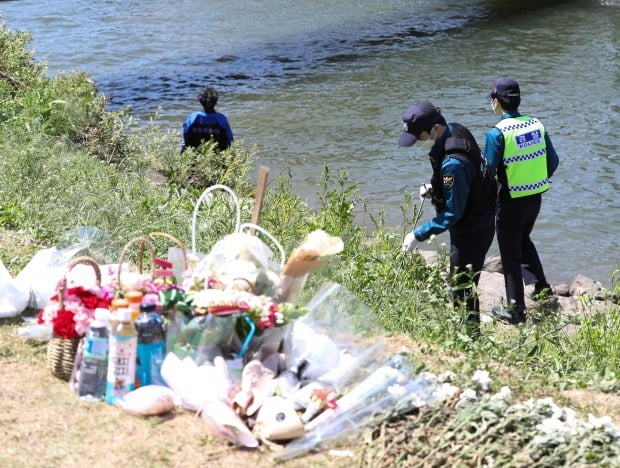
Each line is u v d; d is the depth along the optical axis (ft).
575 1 136.05
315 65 99.14
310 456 21.61
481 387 24.90
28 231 36.86
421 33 115.65
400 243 40.60
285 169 65.16
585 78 92.48
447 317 31.58
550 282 48.24
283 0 135.54
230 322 23.49
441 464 21.36
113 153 58.54
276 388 23.22
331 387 23.98
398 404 23.00
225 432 21.70
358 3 135.54
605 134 74.49
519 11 129.49
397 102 83.97
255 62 100.12
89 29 113.19
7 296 27.66
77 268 27.09
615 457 21.81
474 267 35.42
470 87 89.30
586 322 34.78
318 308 26.35
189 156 54.80
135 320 23.27
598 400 26.43
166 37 111.04
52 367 24.27
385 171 65.26
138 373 23.45
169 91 88.22
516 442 22.17
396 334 29.89
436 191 34.81
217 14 125.08
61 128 58.85
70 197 41.98
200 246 37.83
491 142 38.88
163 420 22.50
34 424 21.95
